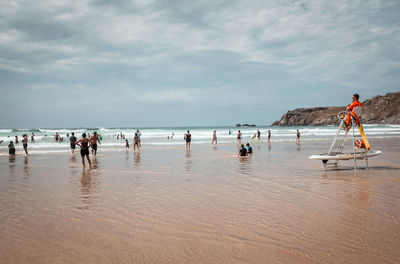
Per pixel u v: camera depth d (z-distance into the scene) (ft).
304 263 11.30
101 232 14.90
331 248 12.62
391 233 14.29
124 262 11.53
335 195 22.43
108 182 29.30
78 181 29.99
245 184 27.50
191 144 98.22
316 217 16.98
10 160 51.72
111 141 121.08
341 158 35.24
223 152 65.98
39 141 124.88
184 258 11.84
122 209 19.21
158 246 13.07
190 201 21.15
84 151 39.99
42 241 13.76
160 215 17.76
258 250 12.51
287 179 29.86
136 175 33.65
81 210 19.03
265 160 48.16
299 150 69.10
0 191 25.16
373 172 33.22
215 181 29.30
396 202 20.13
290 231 14.73
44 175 34.22
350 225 15.52
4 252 12.54
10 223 16.48
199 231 14.89
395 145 79.61
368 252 12.18
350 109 35.09
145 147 84.48
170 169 38.52
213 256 12.00
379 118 596.29
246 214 17.75
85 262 11.55
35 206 20.13
